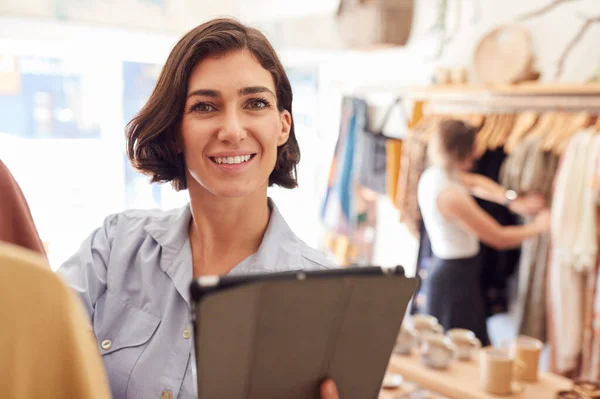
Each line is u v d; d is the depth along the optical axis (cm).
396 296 85
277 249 112
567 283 237
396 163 316
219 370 78
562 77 274
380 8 255
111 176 383
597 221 227
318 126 422
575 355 237
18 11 294
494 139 267
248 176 103
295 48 392
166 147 112
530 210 251
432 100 314
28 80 346
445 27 322
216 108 101
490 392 172
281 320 79
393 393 184
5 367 53
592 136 228
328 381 87
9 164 348
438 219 268
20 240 97
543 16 279
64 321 55
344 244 347
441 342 191
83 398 55
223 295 72
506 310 271
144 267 114
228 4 391
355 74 379
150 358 107
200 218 112
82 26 318
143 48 351
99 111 373
